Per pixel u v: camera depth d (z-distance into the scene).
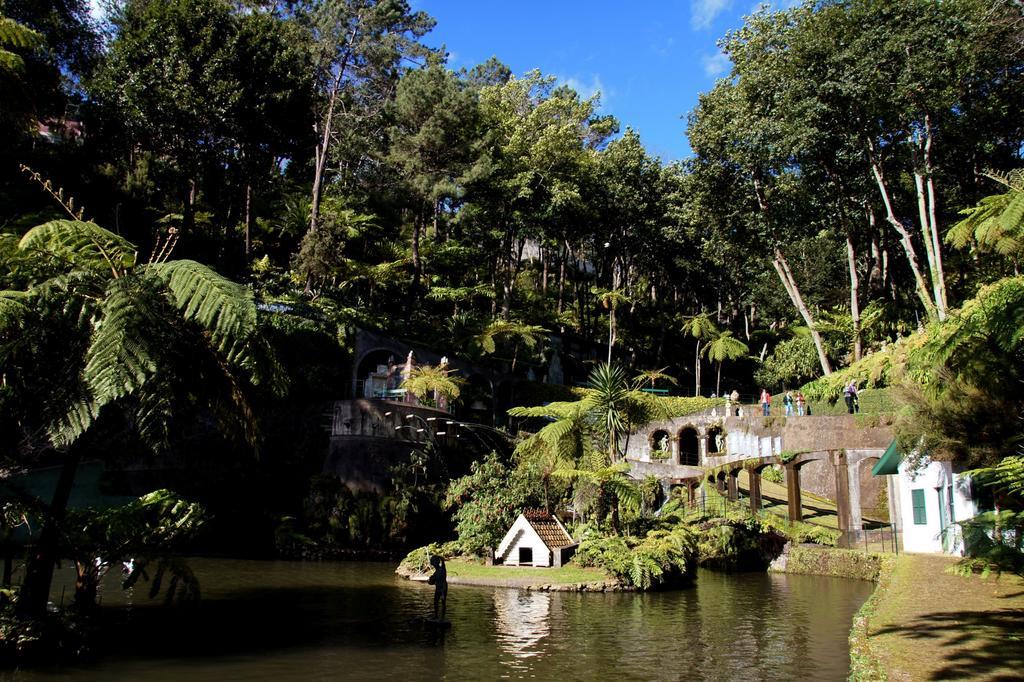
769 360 46.06
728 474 27.66
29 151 28.20
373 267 36.66
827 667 9.59
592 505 21.16
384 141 36.94
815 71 25.95
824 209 31.86
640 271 53.25
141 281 9.34
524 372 39.81
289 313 28.17
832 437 28.91
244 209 37.88
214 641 10.34
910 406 14.10
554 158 40.16
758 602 15.27
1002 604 11.34
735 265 47.84
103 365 8.47
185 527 11.62
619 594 16.39
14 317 8.77
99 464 21.44
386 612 13.13
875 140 27.02
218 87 27.36
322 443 24.25
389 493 22.89
